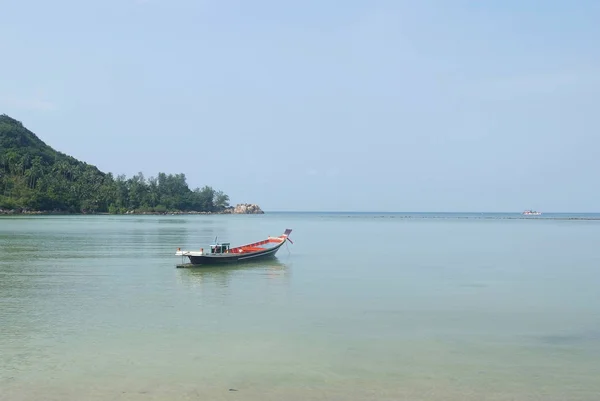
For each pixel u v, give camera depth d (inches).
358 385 680.4
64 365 745.0
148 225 5315.0
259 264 1952.5
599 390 673.0
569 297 1294.3
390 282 1519.4
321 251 2566.4
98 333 912.3
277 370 732.0
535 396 652.1
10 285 1409.9
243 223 6870.1
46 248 2481.5
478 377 713.6
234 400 631.2
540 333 944.9
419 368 746.8
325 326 978.7
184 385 674.8
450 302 1220.5
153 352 806.5
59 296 1253.7
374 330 953.5
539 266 1940.2
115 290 1344.7
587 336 927.0
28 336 890.1
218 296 1273.4
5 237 3221.0
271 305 1168.2
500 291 1379.2
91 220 6579.7
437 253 2466.8
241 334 915.4
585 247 2864.2
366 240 3452.3
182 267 1798.7
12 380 687.7
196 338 886.4
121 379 693.9
